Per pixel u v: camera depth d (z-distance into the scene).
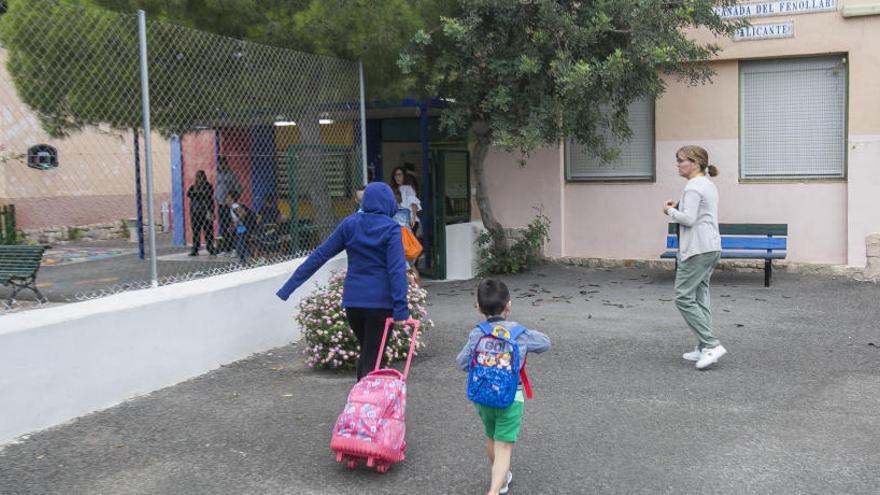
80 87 7.64
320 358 6.97
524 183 13.55
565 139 12.12
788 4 11.70
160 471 4.74
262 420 5.66
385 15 9.76
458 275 12.92
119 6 9.41
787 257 12.09
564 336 8.21
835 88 11.73
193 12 9.81
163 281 7.22
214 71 7.95
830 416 5.57
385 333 5.14
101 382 5.90
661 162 12.71
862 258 11.52
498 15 10.53
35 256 8.95
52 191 13.05
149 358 6.34
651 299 10.32
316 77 9.09
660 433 5.30
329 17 9.52
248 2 9.72
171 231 12.97
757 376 6.61
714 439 5.17
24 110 8.23
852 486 4.41
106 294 6.80
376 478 4.63
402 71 10.14
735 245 11.62
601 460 4.85
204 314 6.96
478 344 4.24
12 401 5.24
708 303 6.86
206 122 8.05
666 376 6.65
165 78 7.62
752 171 12.30
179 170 12.91
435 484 4.54
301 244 9.02
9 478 4.62
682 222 6.72
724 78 12.22
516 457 4.92
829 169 11.86
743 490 4.39
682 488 4.43
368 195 5.39
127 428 5.48
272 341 7.90
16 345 5.25
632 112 12.93
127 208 12.73
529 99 10.96
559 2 10.62
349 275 5.39
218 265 9.69
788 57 11.85
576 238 13.44
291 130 8.91
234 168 9.74
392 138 14.05
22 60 7.48
